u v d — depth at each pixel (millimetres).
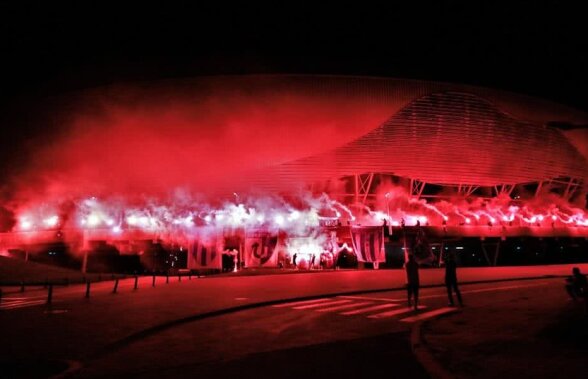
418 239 41219
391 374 6652
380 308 14688
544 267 38250
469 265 48938
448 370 6418
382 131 39688
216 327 11602
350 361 7574
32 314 13203
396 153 41375
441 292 19359
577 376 5801
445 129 40969
